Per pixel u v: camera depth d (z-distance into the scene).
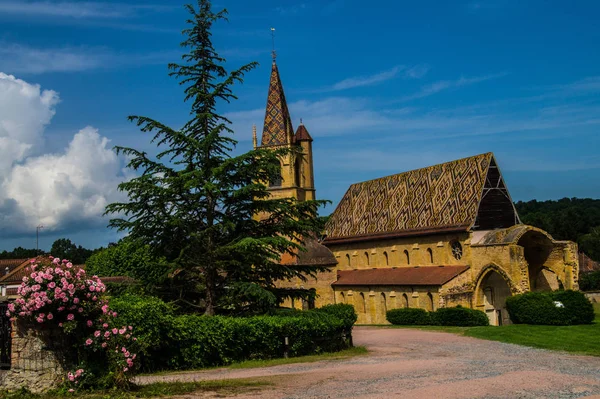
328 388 20.23
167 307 28.19
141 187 32.94
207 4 38.38
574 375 23.41
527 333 42.06
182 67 37.91
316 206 37.25
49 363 20.38
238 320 30.11
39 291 20.06
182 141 35.94
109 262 76.44
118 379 19.98
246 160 36.19
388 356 32.12
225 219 35.66
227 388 20.22
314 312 35.41
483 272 59.00
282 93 79.12
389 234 72.44
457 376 23.28
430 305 59.88
